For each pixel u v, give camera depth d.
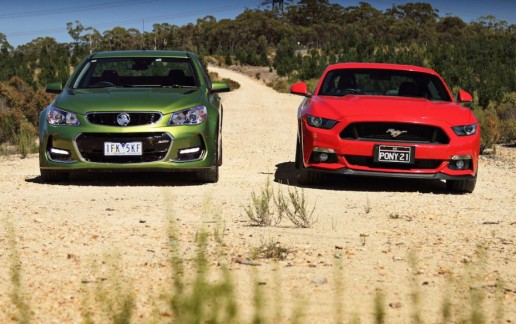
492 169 14.34
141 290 4.48
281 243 6.16
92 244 6.04
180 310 3.71
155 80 11.62
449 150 10.06
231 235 6.49
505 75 58.38
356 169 10.12
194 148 10.39
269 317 3.96
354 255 5.71
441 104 10.82
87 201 8.67
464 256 5.79
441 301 4.39
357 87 11.51
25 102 26.09
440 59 77.38
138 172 11.86
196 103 10.66
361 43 123.50
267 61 148.25
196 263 5.25
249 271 5.06
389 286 4.75
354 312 4.13
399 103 10.55
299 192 9.88
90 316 3.98
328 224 7.25
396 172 10.06
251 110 34.22
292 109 35.56
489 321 4.01
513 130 21.42
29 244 6.01
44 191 9.66
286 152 16.08
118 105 10.31
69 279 4.80
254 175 11.82
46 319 3.94
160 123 10.26
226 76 114.88
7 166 13.67
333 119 10.23
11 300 4.28
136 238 6.30
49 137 10.39
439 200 9.45
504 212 8.48
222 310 3.97
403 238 6.56
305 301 4.32
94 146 10.20
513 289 4.73
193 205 8.40
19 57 118.06
